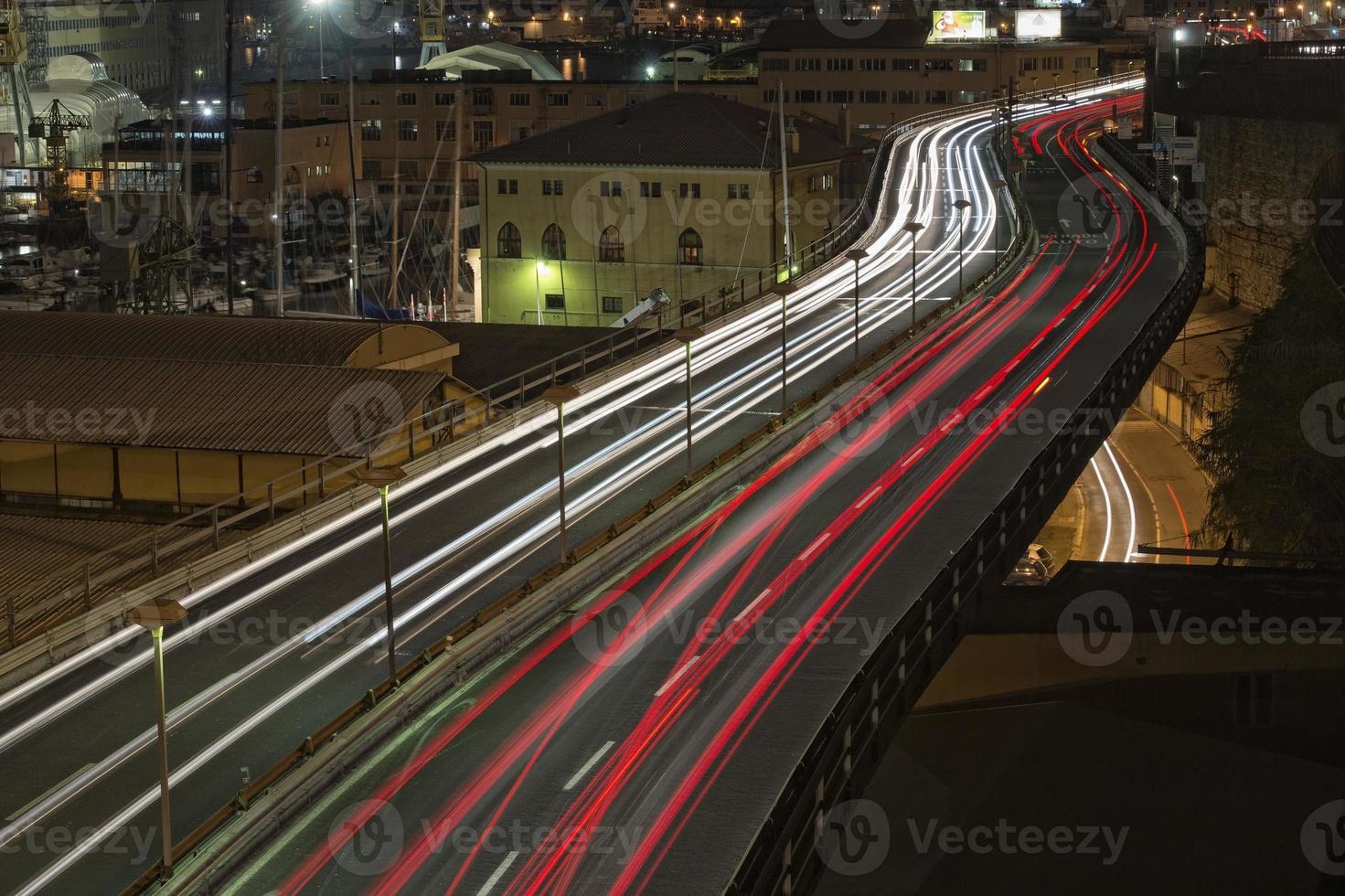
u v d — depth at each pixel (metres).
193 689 38.84
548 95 188.75
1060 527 78.31
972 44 192.12
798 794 29.84
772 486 55.69
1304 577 53.47
